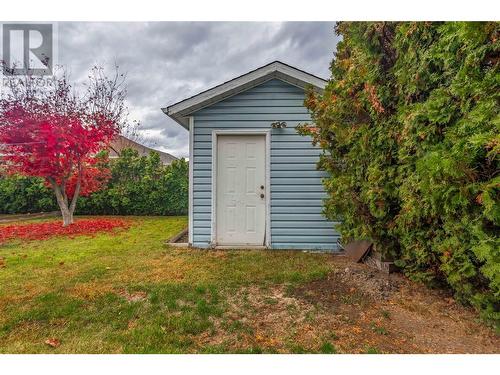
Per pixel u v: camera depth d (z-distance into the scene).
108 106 10.25
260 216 5.45
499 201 1.94
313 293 3.12
